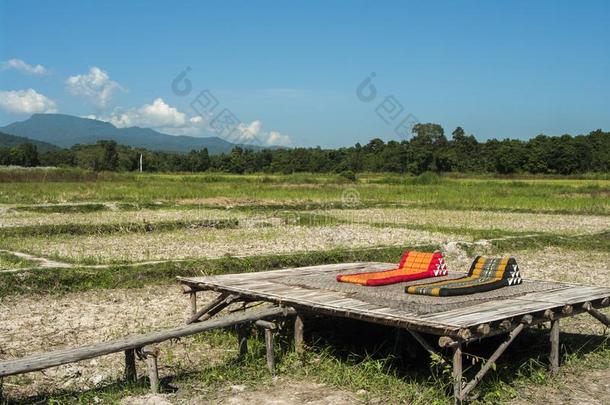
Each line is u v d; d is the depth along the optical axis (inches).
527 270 566.3
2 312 393.4
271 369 280.7
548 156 2775.6
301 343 295.1
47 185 1478.8
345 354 307.1
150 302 429.4
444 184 1936.5
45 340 332.8
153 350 248.4
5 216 921.5
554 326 280.1
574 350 319.3
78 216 927.7
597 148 3088.1
